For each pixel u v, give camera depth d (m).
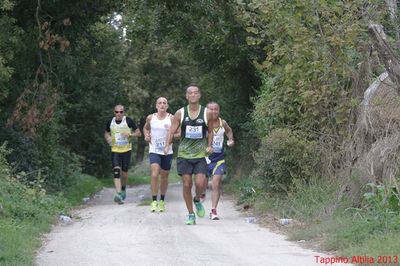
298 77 12.31
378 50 11.00
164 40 27.56
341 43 11.81
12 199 11.62
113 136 16.34
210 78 26.08
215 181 12.48
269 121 14.74
